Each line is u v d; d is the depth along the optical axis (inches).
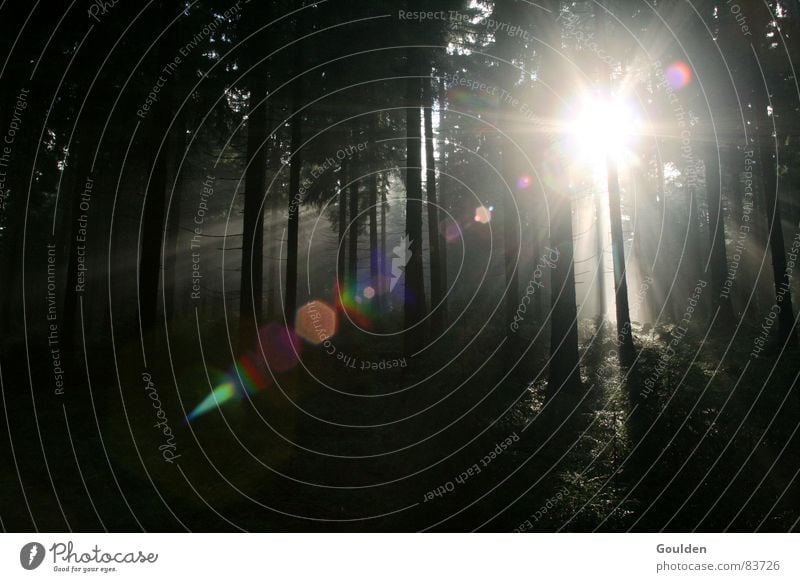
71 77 420.2
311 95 528.4
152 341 394.6
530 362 472.4
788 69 537.3
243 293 466.3
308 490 276.1
